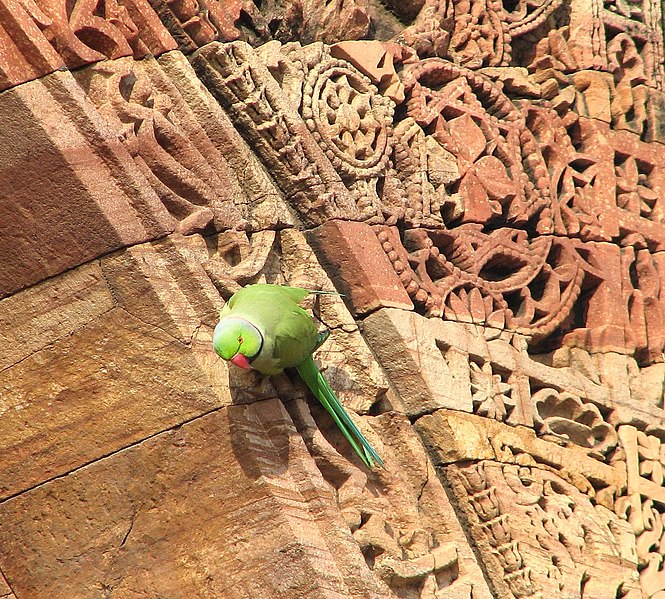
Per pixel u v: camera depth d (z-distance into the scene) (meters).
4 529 9.99
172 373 9.59
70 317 9.84
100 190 9.67
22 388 9.98
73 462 9.86
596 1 16.05
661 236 15.16
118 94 10.16
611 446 13.27
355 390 11.16
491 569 11.18
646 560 12.58
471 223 13.37
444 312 12.34
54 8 10.09
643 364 14.55
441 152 13.55
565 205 14.46
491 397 12.21
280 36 12.97
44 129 9.61
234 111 11.70
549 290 13.79
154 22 11.20
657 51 16.44
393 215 12.44
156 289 9.59
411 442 11.23
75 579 9.82
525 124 14.74
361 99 12.80
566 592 11.30
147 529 9.68
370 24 14.11
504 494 11.58
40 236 9.81
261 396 9.73
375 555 9.98
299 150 11.82
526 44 15.62
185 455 9.59
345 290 11.85
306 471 9.53
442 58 14.40
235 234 10.48
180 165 10.34
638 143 15.73
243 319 9.16
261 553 9.28
